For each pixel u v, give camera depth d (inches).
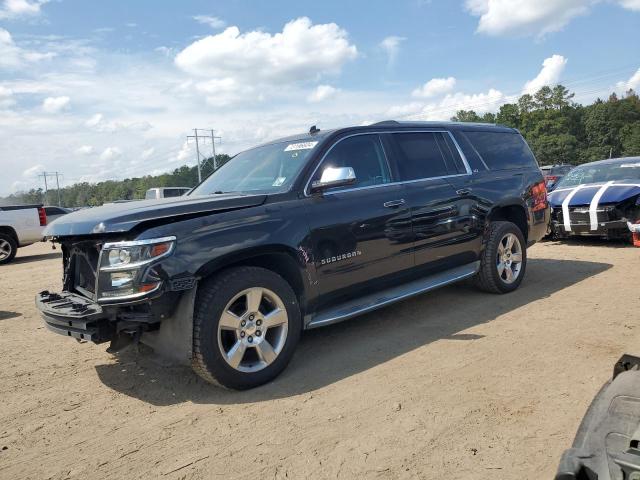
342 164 175.6
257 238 144.9
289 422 124.1
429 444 110.7
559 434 111.9
